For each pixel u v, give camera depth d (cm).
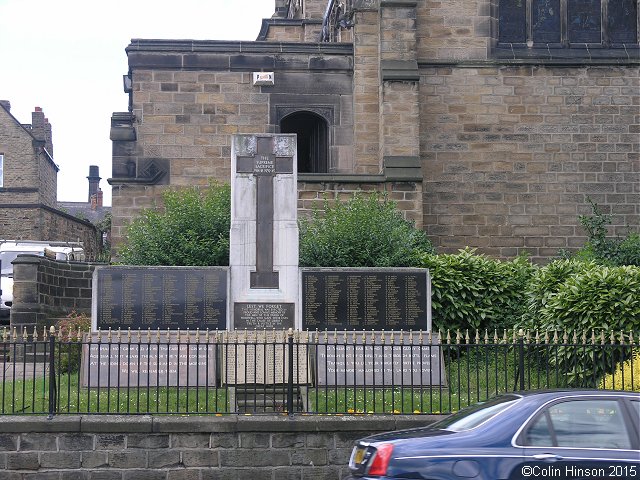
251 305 1995
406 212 2677
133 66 2822
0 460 1486
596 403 1120
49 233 5253
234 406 1661
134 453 1505
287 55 2884
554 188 2867
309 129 3148
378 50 2862
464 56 2880
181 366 1852
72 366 2095
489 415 1128
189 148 2831
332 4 3319
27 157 5278
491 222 2850
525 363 2056
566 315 1931
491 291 2239
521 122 2875
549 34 2927
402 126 2738
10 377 1994
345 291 2020
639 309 1880
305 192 2648
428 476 1080
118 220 2778
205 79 2847
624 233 2861
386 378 1889
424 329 2030
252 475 1523
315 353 1806
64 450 1494
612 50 2920
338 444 1544
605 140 2883
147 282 1988
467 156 2861
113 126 2816
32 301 2392
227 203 2386
